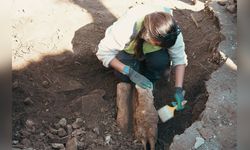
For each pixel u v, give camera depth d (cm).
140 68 312
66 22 371
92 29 366
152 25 266
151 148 280
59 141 285
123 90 299
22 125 291
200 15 386
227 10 374
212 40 347
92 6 395
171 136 294
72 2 397
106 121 300
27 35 354
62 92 319
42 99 312
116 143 285
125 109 296
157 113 289
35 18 372
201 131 271
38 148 275
